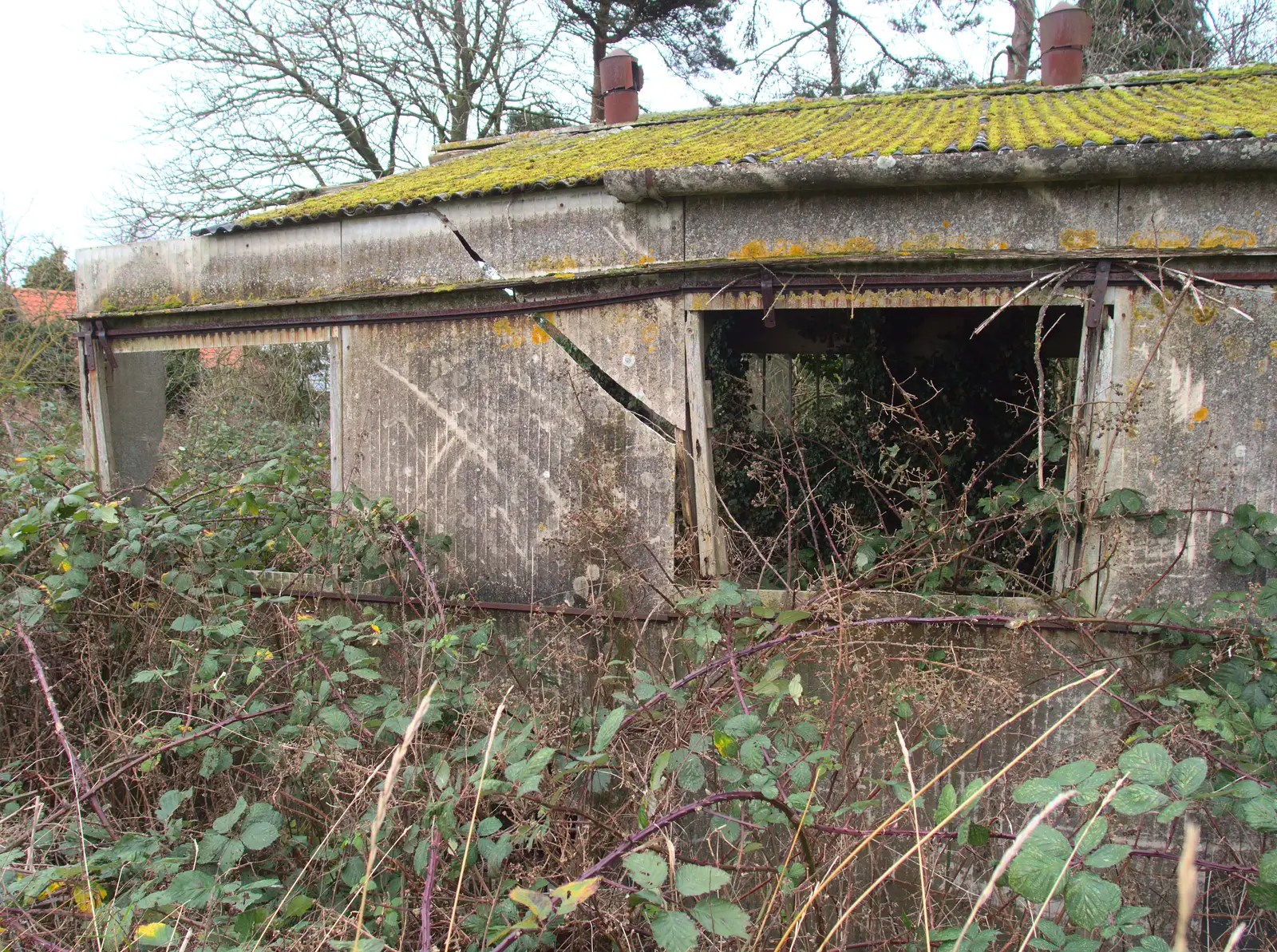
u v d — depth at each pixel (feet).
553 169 13.92
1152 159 10.05
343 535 13.30
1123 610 10.98
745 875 9.84
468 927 7.13
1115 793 5.57
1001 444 21.47
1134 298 10.78
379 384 14.40
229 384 40.42
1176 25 46.98
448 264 13.62
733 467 21.90
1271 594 10.07
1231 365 10.59
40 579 12.26
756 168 11.21
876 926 10.30
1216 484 10.72
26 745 11.45
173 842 8.43
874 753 11.18
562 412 13.07
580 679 12.72
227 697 10.43
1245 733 9.02
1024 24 49.78
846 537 12.54
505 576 13.60
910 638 11.41
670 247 12.22
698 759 8.22
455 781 8.43
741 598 10.41
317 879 8.98
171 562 13.12
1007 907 8.80
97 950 7.45
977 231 11.07
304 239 14.64
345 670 11.32
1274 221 10.25
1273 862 5.75
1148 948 5.60
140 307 15.89
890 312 22.39
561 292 12.97
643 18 50.72
